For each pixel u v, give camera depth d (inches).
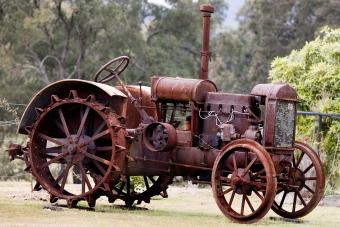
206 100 506.9
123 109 502.9
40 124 511.8
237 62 2429.9
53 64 2053.4
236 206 598.5
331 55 850.1
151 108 531.2
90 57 2025.1
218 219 479.8
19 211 457.7
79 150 498.3
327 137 751.1
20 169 1240.2
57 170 825.5
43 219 424.2
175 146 506.3
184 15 2240.4
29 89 1876.2
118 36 2015.3
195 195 689.0
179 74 2098.9
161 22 2247.8
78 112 518.9
